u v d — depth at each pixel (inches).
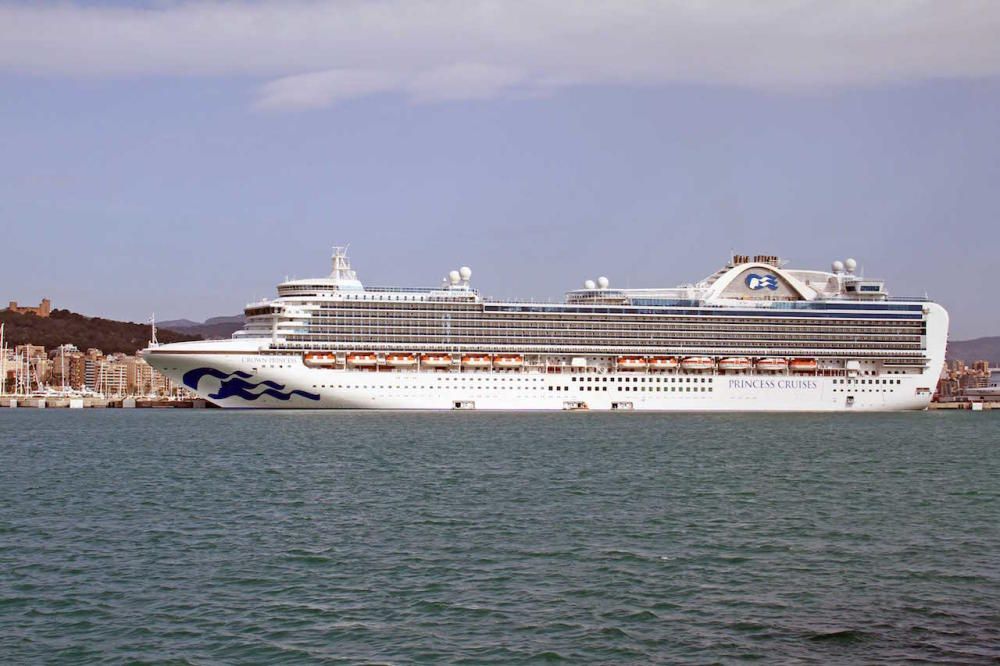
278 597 3373.5
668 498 5467.5
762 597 3383.4
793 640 2952.8
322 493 5629.9
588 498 5442.9
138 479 6314.0
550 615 3181.6
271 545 4158.5
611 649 2883.9
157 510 5039.4
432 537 4323.3
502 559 3902.6
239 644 2920.8
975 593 3437.5
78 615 3181.6
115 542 4227.4
